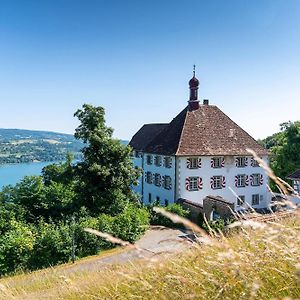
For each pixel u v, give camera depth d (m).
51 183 39.06
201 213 33.69
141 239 26.73
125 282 3.90
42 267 22.70
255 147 43.44
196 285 2.85
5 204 32.38
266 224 2.70
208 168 40.56
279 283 2.45
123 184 33.94
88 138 33.56
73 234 24.11
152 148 44.69
